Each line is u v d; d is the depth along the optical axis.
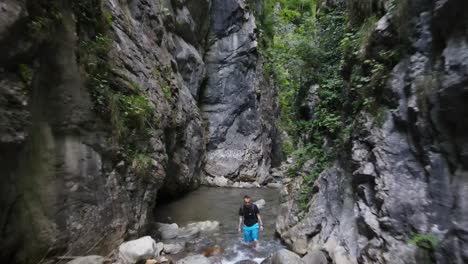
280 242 8.11
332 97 8.02
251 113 20.36
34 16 5.16
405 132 4.94
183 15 16.59
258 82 21.36
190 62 17.06
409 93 4.82
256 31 21.59
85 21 7.20
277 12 25.17
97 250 6.41
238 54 20.14
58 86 5.92
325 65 9.20
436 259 4.00
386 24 5.71
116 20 9.45
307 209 7.60
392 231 4.73
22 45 4.74
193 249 7.76
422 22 4.80
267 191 16.36
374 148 5.34
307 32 10.61
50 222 5.49
